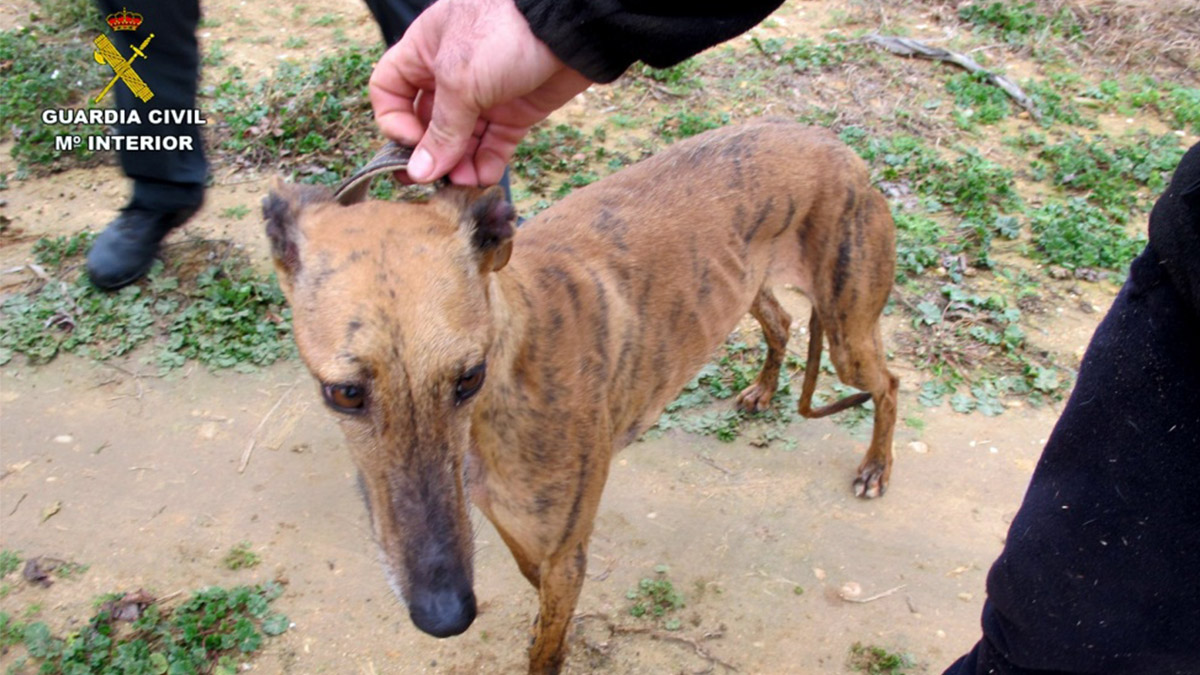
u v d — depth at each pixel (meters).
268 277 1.31
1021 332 1.29
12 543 0.97
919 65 1.94
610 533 1.02
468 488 0.76
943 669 0.90
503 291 0.70
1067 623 0.54
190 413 1.12
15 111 1.61
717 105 1.76
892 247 0.98
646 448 1.13
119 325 1.22
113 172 1.53
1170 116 1.83
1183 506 0.49
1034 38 2.05
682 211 0.88
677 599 0.96
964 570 1.00
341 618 0.92
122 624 0.90
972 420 1.18
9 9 1.94
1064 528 0.53
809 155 0.94
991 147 1.70
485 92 0.59
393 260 0.58
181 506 1.02
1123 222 1.52
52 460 1.06
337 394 0.58
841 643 0.93
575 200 0.88
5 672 0.86
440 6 0.61
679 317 0.87
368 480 0.62
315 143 1.56
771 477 1.10
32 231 1.39
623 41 0.57
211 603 0.91
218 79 1.76
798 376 1.24
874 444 1.07
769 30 2.04
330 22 1.99
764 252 0.95
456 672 0.89
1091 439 0.52
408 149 0.66
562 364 0.74
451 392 0.59
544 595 0.80
